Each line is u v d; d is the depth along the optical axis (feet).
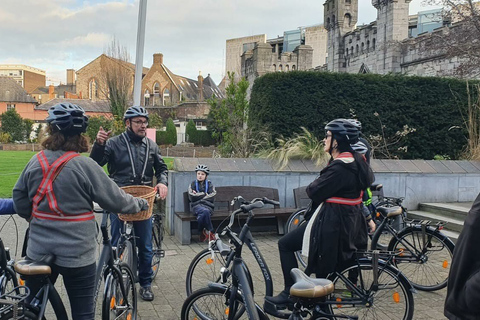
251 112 32.60
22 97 199.00
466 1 37.70
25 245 9.27
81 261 8.18
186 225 21.85
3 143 136.98
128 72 124.26
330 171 10.55
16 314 7.39
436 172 26.86
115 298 10.32
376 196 25.16
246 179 24.67
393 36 55.67
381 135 31.83
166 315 13.14
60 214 8.02
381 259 11.60
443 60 48.01
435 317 13.21
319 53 172.86
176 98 208.44
